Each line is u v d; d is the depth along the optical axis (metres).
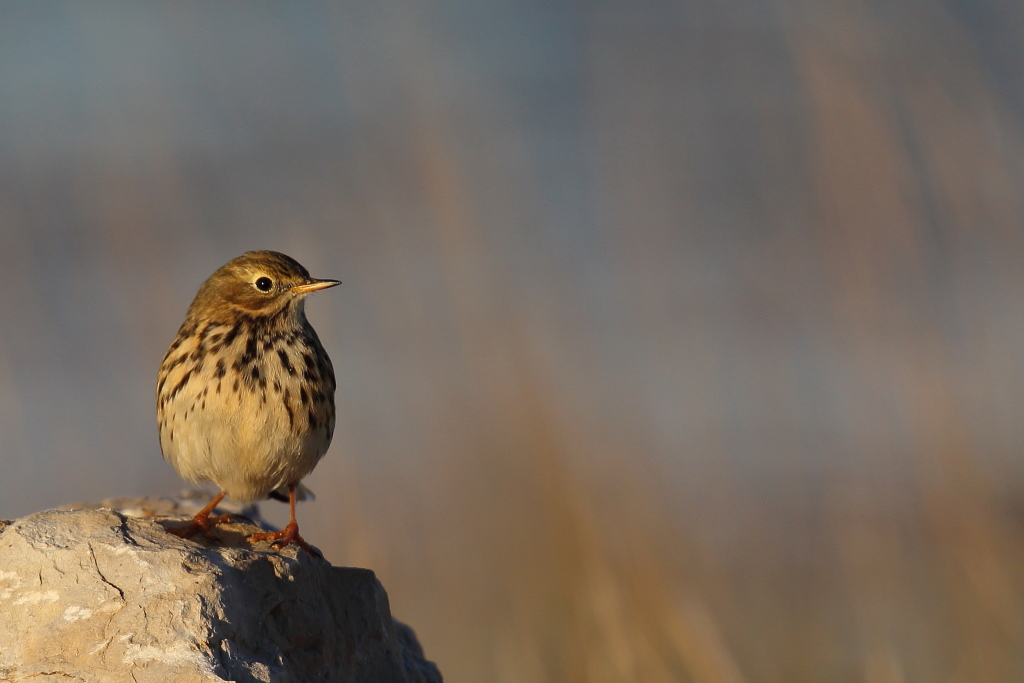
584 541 11.93
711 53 26.69
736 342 17.83
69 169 23.30
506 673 10.77
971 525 12.80
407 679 7.28
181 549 6.39
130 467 14.98
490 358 14.26
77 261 20.28
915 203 17.56
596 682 10.39
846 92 18.02
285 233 20.28
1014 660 10.90
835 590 12.70
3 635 6.01
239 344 8.34
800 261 19.73
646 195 21.94
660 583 11.42
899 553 13.05
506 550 12.13
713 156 23.23
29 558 6.27
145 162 23.34
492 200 20.17
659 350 17.41
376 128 23.45
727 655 10.39
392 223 20.31
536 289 17.05
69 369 17.39
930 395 13.87
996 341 15.38
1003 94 21.72
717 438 15.52
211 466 8.35
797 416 16.00
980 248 17.52
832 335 17.89
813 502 14.29
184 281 19.33
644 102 25.39
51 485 14.51
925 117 18.91
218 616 6.09
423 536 12.48
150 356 16.80
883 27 21.34
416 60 24.19
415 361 15.66
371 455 13.80
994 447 13.65
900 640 11.38
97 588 6.14
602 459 13.59
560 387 14.52
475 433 13.45
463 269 16.52
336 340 16.70
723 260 20.05
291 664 6.47
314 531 12.84
